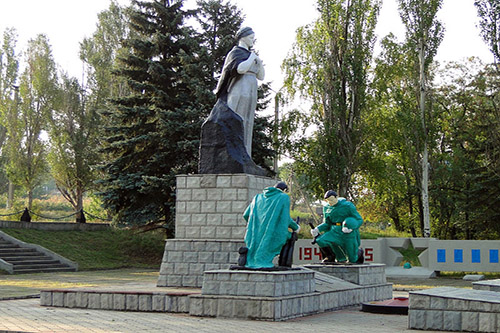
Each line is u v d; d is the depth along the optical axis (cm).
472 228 3238
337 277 1531
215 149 1612
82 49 4403
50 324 1035
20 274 2436
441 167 3562
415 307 1020
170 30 3278
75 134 4122
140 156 3167
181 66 3191
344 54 3228
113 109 3209
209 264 1530
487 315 966
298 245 2519
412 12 3148
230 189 1574
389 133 3394
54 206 6075
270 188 1226
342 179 3281
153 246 3328
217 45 3241
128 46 3253
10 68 4350
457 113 3619
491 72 3278
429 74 3584
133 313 1223
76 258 2908
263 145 3167
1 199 5891
